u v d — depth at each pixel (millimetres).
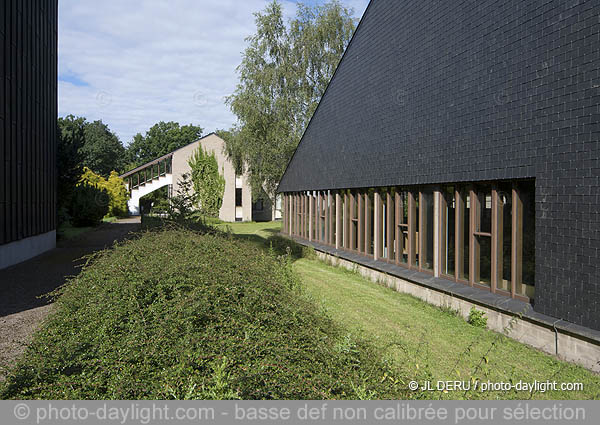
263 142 27375
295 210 20672
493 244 7770
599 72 5645
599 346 5516
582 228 5828
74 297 4805
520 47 7020
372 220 12867
